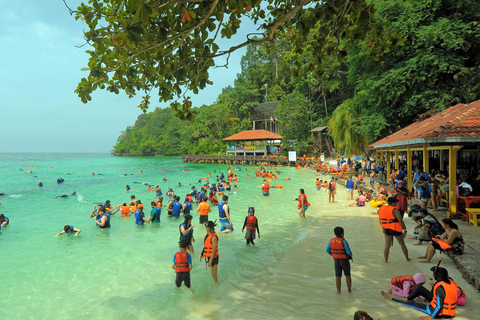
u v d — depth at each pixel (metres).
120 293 6.79
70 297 6.66
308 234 10.97
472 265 6.47
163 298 6.45
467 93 22.52
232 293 6.55
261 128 75.56
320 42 5.85
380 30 5.69
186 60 4.76
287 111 54.59
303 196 13.93
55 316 5.87
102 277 7.73
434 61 21.66
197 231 12.14
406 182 16.38
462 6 22.78
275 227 12.22
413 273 6.90
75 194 23.22
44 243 10.76
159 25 3.88
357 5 4.71
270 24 4.76
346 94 51.97
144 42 3.98
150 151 145.88
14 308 6.20
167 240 11.03
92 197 22.20
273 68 86.75
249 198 20.16
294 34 6.33
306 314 5.45
